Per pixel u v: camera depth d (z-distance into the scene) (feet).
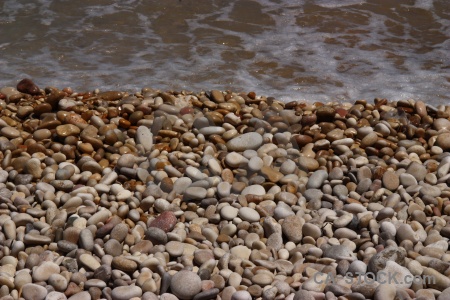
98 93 16.30
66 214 11.84
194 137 14.33
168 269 10.80
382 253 10.63
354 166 13.44
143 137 14.23
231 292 10.24
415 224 11.78
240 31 20.13
